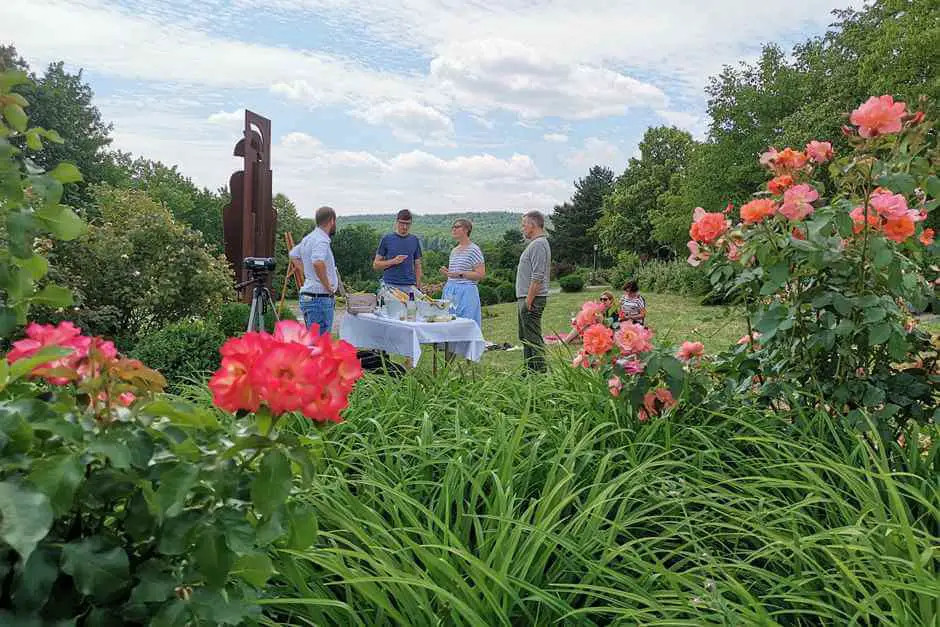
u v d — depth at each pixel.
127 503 1.09
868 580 1.57
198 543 1.05
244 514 1.11
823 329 2.61
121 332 8.37
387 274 7.77
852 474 1.95
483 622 1.31
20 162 1.40
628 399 2.68
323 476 2.01
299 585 1.51
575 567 1.65
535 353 4.41
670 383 2.62
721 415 2.53
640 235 56.16
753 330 2.76
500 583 1.41
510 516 1.73
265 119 10.88
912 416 2.58
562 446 2.12
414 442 2.47
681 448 2.44
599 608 1.41
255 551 1.18
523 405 2.90
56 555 0.99
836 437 2.39
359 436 2.37
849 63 27.00
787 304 2.78
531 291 6.63
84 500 1.05
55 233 1.35
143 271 8.38
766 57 32.31
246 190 10.43
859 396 2.58
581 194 67.62
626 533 1.83
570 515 2.02
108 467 1.08
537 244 6.63
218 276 9.12
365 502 2.00
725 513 1.88
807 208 2.50
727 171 32.66
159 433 1.14
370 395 3.09
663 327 10.30
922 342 2.74
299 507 1.19
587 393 2.90
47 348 1.10
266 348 1.08
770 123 31.33
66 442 1.07
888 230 2.50
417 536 1.79
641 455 2.45
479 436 2.49
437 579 1.52
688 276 24.98
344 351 1.15
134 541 1.09
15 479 0.95
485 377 3.41
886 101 2.50
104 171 38.94
